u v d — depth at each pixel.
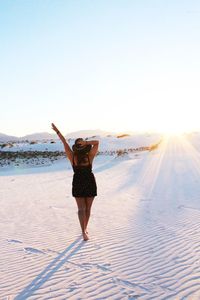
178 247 6.68
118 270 5.64
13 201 12.66
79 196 7.32
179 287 4.98
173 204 11.16
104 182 17.89
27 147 52.78
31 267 5.82
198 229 7.96
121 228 8.22
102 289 4.96
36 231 8.09
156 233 7.71
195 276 5.33
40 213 10.21
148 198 12.54
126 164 27.84
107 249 6.68
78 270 5.65
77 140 7.55
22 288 5.04
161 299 4.63
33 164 31.78
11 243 7.19
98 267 5.77
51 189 15.90
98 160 34.88
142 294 4.79
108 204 11.47
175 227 8.22
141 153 39.31
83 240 7.27
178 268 5.66
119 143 61.16
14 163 31.81
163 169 21.95
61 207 11.08
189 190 13.89
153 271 5.57
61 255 6.38
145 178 18.55
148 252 6.46
